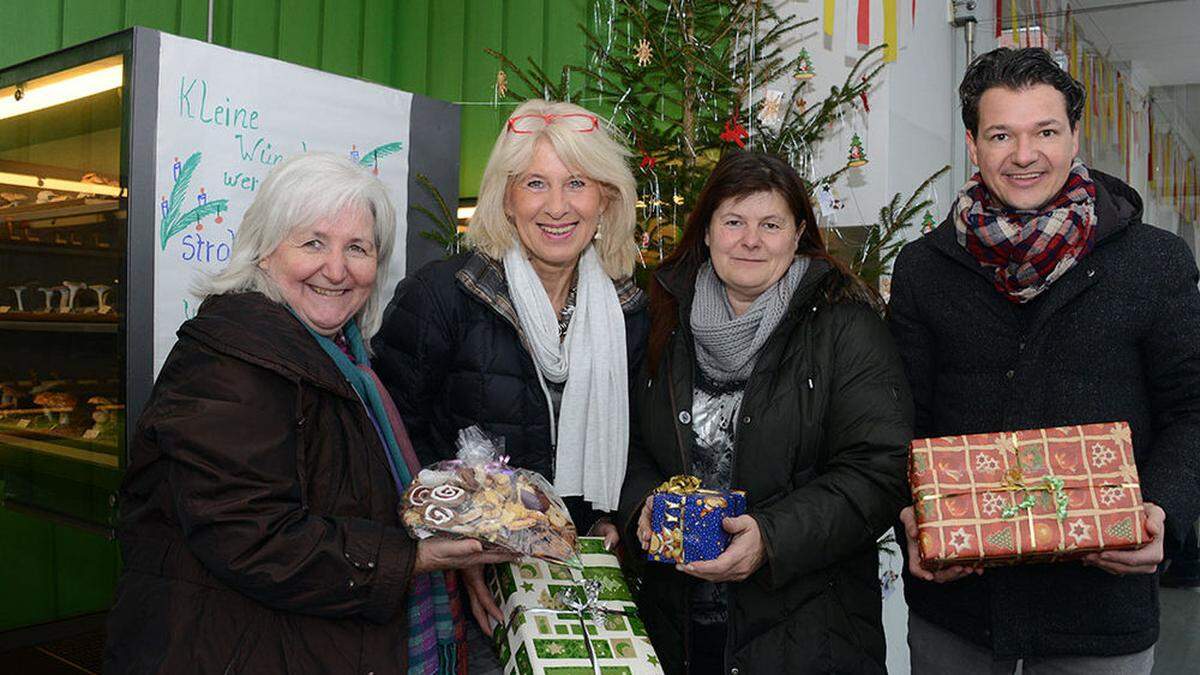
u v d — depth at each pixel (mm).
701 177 2770
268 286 1345
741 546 1466
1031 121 1479
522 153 1676
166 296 2004
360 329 1544
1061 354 1551
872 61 3168
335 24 4023
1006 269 1564
